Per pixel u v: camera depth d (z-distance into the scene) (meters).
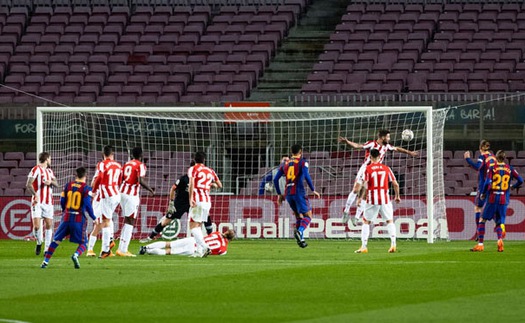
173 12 107.00
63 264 48.56
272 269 45.03
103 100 91.88
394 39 98.88
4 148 85.56
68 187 45.56
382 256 53.84
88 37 101.69
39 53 100.06
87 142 79.62
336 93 90.56
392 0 105.31
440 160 72.94
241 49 99.25
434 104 84.19
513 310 30.69
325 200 73.38
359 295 34.78
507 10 102.81
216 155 80.06
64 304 32.59
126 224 54.22
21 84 94.81
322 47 100.88
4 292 35.94
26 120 85.56
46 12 106.44
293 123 81.06
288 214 73.12
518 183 58.06
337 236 73.00
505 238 72.44
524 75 91.00
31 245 66.81
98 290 36.53
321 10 107.19
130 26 103.94
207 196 53.50
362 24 101.19
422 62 95.31
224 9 106.88
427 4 105.19
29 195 77.56
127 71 96.75
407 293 35.34
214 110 66.75
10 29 102.81
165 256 54.09
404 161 77.88
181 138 79.81
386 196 56.62
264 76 97.38
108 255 53.41
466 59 94.88
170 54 100.06
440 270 44.22
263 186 73.31
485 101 82.38
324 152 76.94
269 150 79.56
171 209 65.31
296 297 34.25
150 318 29.38
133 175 53.84
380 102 85.31
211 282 39.25
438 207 72.56
